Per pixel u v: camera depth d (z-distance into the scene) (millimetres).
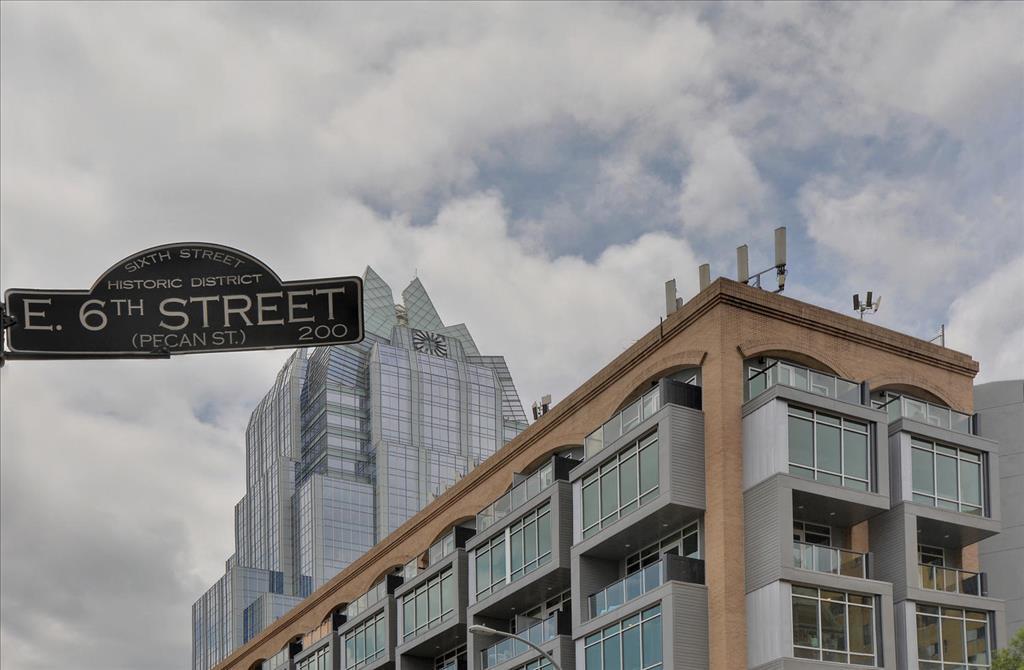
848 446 39656
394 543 63469
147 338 10562
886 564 40000
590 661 41688
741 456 39344
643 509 40125
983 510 42156
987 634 40594
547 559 45812
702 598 38312
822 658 36750
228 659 86125
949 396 44625
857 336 43125
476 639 50469
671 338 42844
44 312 10445
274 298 10742
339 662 63719
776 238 44312
